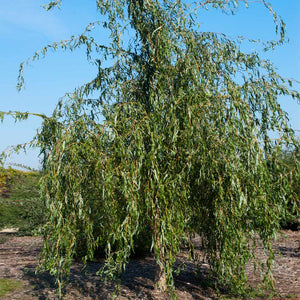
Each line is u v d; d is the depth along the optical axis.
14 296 5.32
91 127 4.43
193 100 4.16
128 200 3.91
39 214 9.58
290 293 5.41
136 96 5.00
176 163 4.31
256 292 5.42
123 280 6.06
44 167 4.39
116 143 4.13
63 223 4.00
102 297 5.21
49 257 4.15
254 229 4.41
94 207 5.00
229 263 4.39
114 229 4.04
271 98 4.36
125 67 5.09
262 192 4.10
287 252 8.77
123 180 3.98
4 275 6.50
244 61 4.81
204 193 4.56
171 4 4.82
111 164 4.02
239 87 4.45
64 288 5.70
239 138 4.16
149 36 4.82
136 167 3.98
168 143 4.32
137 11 4.94
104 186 4.04
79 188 4.11
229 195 4.23
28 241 10.30
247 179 4.14
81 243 7.07
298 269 7.01
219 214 4.20
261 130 4.53
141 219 4.32
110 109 4.71
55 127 4.31
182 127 4.30
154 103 4.36
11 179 10.20
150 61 4.88
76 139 4.21
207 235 4.79
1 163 3.94
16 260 7.88
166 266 4.13
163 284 5.25
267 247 4.40
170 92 4.50
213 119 4.32
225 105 4.25
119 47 4.91
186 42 4.51
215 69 4.50
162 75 4.46
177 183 4.29
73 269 6.90
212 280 5.98
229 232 4.24
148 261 7.59
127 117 4.51
